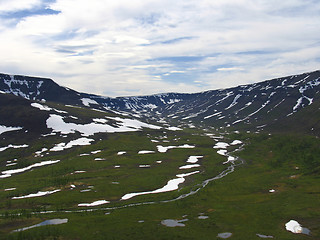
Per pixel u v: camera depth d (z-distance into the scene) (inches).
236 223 2957.7
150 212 3420.3
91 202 3949.3
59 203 3882.9
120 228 2866.6
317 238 2477.9
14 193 4343.0
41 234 2701.8
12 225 3029.0
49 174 5580.7
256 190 4313.5
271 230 2714.1
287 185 4431.6
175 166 6333.7
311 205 3341.5
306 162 5856.3
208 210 3462.1
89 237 2652.6
